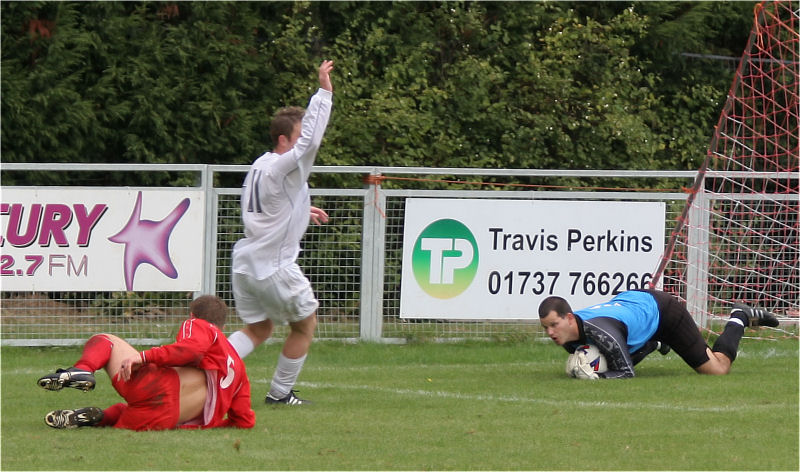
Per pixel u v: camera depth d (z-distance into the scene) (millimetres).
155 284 40625
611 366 32250
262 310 27375
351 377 34125
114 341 23766
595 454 21641
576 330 31797
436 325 42594
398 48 59594
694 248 43156
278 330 41938
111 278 40344
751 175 42562
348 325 42312
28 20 52531
